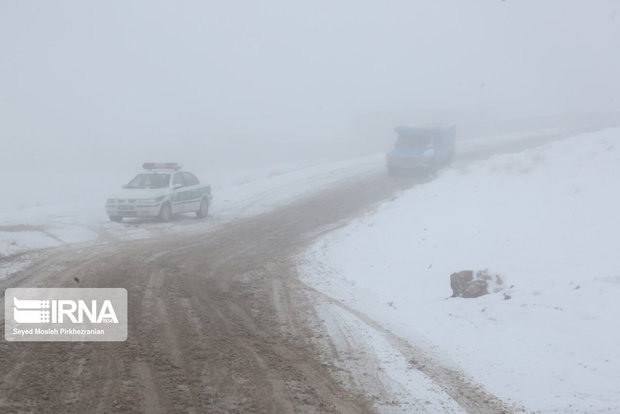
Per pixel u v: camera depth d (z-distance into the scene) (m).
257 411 6.16
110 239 17.45
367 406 6.48
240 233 18.98
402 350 8.45
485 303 10.27
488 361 7.97
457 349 8.49
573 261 11.45
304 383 7.05
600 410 6.46
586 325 8.73
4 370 6.93
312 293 11.76
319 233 18.84
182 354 7.81
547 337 8.55
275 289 11.97
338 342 8.73
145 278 12.16
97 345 7.98
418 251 14.26
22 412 5.80
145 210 20.72
